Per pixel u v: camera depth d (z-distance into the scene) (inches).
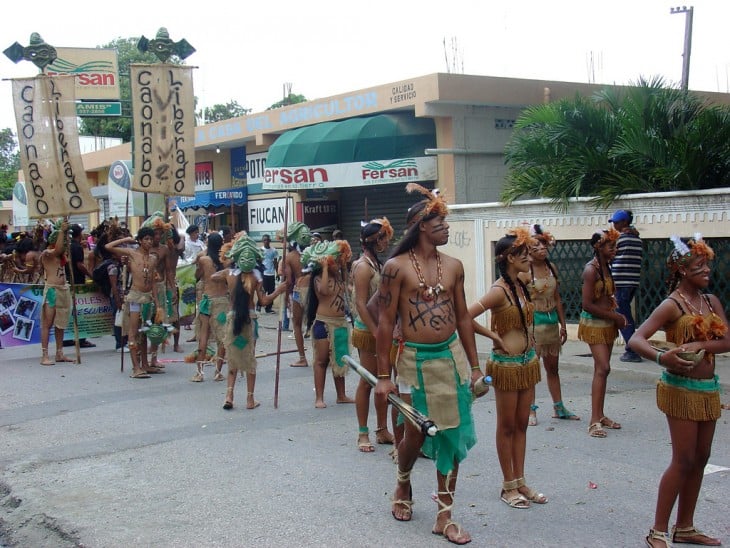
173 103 519.5
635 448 291.1
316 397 370.6
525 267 237.5
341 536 214.2
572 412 347.9
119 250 464.8
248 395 373.7
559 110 550.0
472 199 734.5
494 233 562.3
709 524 217.2
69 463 295.1
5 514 251.6
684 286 196.1
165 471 280.2
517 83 732.7
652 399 373.7
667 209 469.1
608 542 205.8
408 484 225.1
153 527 226.5
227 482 264.8
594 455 283.1
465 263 581.3
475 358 217.6
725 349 187.0
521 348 234.7
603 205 497.4
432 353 209.9
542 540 207.9
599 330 307.6
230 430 334.0
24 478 279.1
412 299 210.2
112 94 949.2
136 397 408.2
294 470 275.1
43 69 523.8
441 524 212.5
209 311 445.7
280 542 211.8
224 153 1057.5
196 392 416.2
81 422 358.0
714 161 485.1
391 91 744.3
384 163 733.3
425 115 711.1
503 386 232.5
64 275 521.3
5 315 556.4
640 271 455.8
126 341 577.0
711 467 267.4
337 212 898.1
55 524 233.8
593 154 509.7
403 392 212.5
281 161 788.0
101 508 244.8
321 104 836.0
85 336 581.6
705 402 189.2
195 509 240.1
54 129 516.4
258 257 367.6
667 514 195.5
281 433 326.6
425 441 212.8
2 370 498.9
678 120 514.9
